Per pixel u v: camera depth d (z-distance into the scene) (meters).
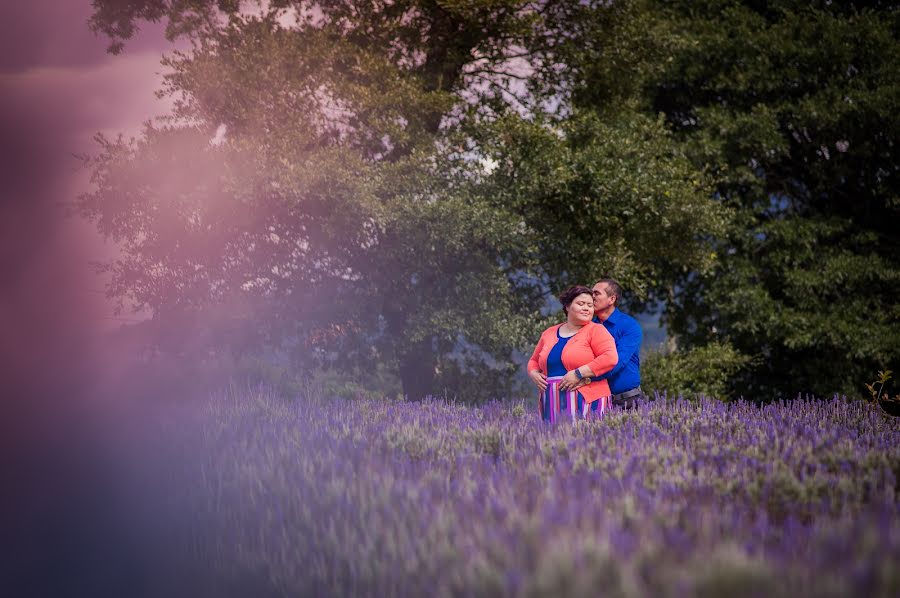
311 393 4.91
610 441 3.12
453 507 2.00
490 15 12.84
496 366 13.53
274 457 2.92
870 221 18.48
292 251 11.30
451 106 12.22
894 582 1.32
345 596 1.80
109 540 2.83
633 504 1.92
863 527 1.66
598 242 13.23
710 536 1.66
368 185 10.59
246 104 11.28
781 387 18.95
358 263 11.26
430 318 11.20
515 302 12.73
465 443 3.29
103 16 11.48
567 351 4.87
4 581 2.62
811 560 1.50
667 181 13.94
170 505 2.78
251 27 11.88
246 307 10.96
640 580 1.41
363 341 11.70
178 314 10.77
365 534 1.90
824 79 17.56
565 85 14.76
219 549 2.29
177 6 11.78
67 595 2.54
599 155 12.84
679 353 16.80
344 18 12.84
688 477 2.40
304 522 2.14
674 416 4.12
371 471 2.47
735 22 18.03
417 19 13.14
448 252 11.30
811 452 2.88
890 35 17.38
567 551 1.50
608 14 14.12
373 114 11.38
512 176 12.17
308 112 11.40
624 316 5.54
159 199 10.48
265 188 10.22
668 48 15.14
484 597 1.48
